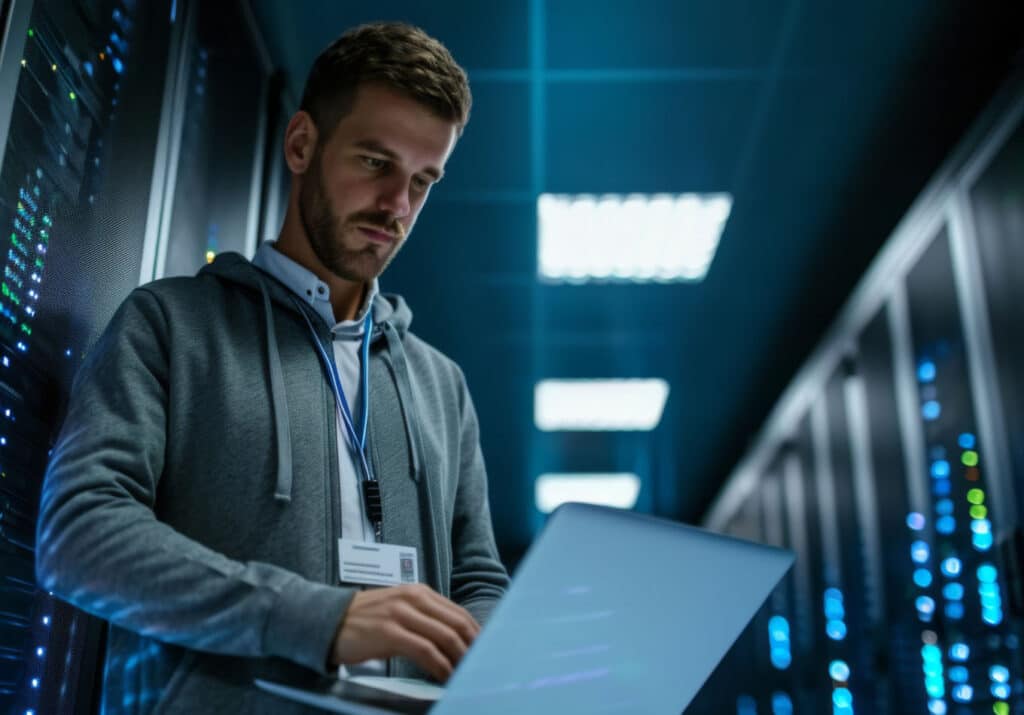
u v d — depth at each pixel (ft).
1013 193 14.78
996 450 15.17
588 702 2.98
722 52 15.30
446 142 4.16
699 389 26.99
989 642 15.14
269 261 4.34
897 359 19.52
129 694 3.47
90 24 5.62
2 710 4.54
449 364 5.01
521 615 2.60
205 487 3.58
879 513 20.52
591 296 22.58
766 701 26.78
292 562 3.53
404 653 2.86
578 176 18.47
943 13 14.12
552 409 28.48
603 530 2.78
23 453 4.79
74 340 5.44
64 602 5.16
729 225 19.88
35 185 4.87
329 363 4.13
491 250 20.80
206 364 3.79
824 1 14.07
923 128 16.44
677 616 3.11
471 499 4.74
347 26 13.82
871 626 20.52
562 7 14.26
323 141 4.15
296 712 3.19
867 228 19.10
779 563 3.40
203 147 8.16
